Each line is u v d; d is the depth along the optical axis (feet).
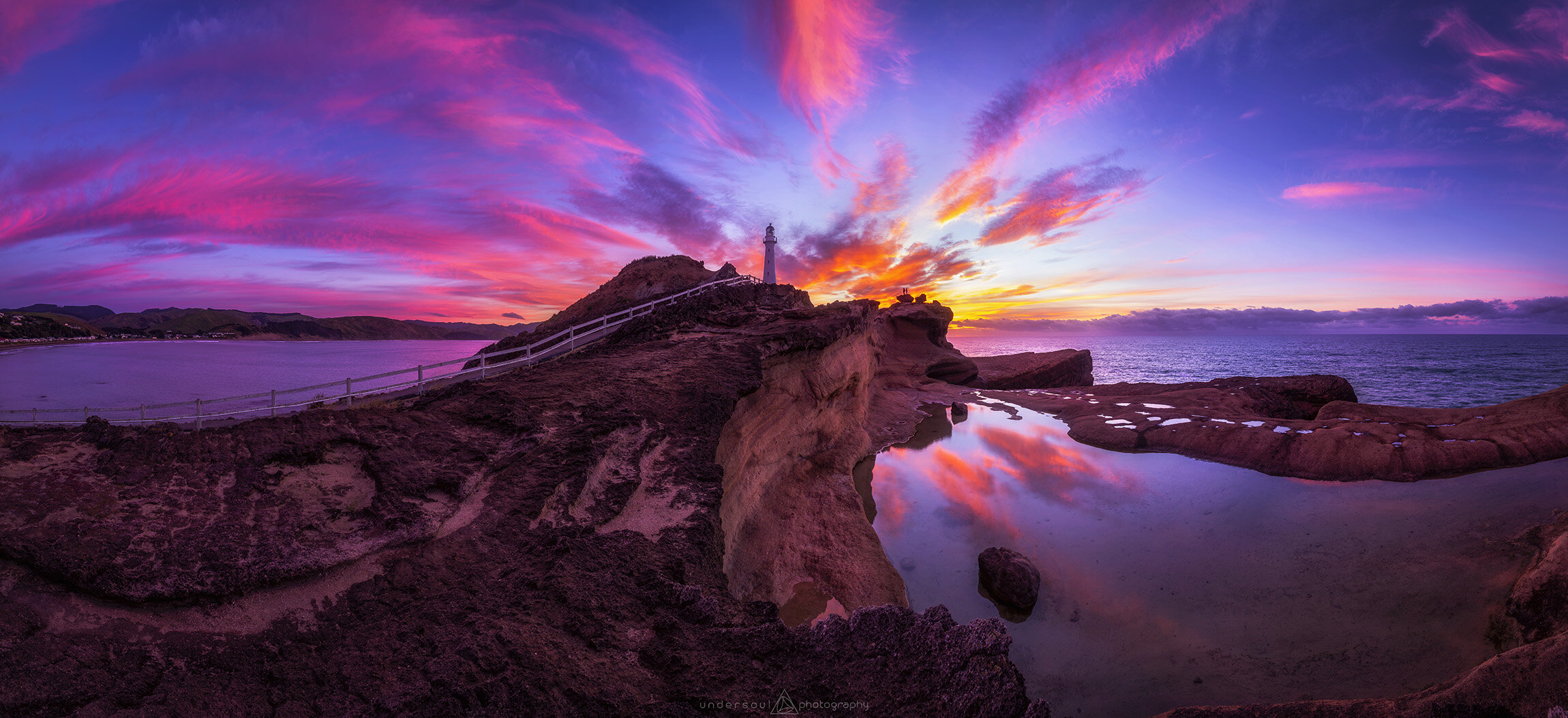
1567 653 24.49
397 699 17.85
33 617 19.04
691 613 24.03
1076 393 151.33
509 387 42.55
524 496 30.45
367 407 43.47
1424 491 64.23
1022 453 93.40
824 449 77.30
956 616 44.34
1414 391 228.22
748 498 53.62
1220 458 85.35
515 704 17.99
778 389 65.98
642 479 35.68
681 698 19.08
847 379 85.66
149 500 24.84
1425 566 46.83
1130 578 49.65
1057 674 37.76
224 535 24.06
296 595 22.74
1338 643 39.11
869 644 22.00
